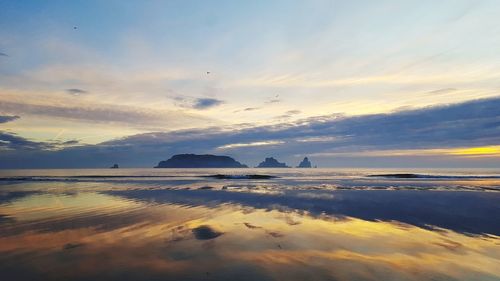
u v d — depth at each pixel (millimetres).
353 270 7852
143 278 7305
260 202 21016
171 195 25234
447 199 22594
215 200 22078
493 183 39875
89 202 20844
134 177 58125
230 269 7895
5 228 12742
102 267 8070
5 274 7621
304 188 32688
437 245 10250
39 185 36562
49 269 7953
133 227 12945
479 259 8789
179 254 9172
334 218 15164
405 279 7258
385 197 24078
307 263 8375
